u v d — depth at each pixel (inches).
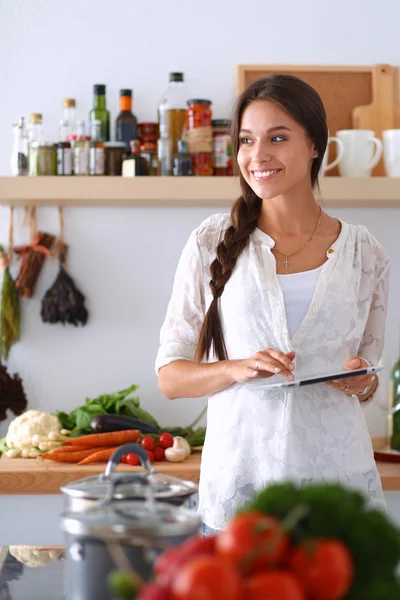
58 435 104.9
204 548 32.2
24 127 113.3
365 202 112.7
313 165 73.5
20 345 116.3
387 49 118.3
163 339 73.3
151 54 116.5
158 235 117.3
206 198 107.3
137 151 108.0
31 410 110.3
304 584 30.6
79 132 110.7
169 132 109.9
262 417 67.2
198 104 108.3
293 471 66.6
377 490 69.9
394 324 117.9
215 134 110.3
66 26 116.0
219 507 68.1
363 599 32.3
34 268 114.7
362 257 72.9
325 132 71.4
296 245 71.4
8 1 115.6
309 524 33.5
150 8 116.3
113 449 101.7
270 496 34.6
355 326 71.0
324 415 68.2
